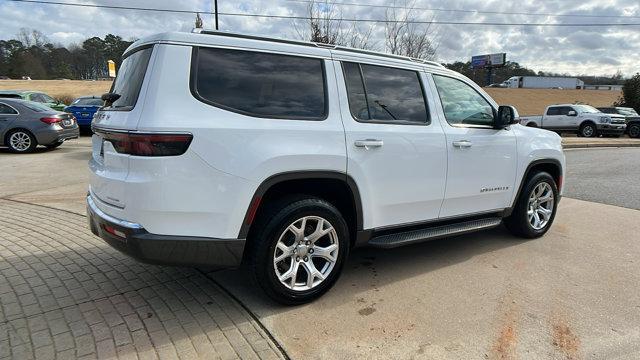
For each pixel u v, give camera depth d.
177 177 2.93
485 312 3.50
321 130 3.43
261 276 3.31
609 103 55.44
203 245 3.07
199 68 3.09
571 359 2.91
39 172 9.36
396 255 4.73
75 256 4.41
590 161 13.09
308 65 3.52
